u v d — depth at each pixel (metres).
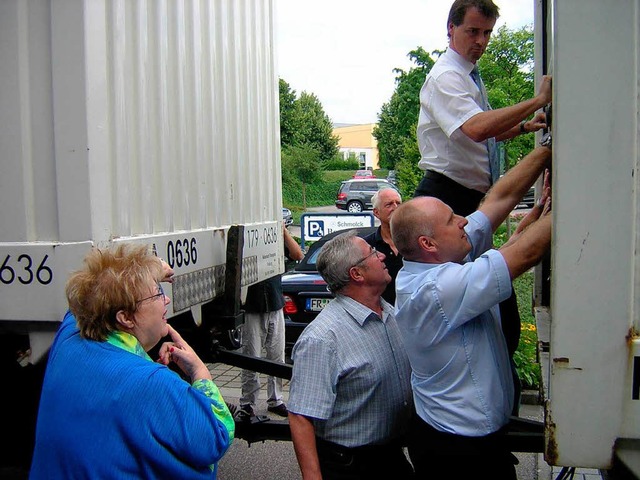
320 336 2.34
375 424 2.39
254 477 4.40
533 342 5.68
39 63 2.18
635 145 1.30
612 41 1.30
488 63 7.48
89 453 1.60
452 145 2.76
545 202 2.26
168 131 2.92
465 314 1.91
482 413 2.00
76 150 2.17
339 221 9.67
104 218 2.25
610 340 1.33
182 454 1.66
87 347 1.75
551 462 1.36
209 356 3.41
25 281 2.20
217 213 3.52
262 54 4.43
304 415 2.29
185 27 3.14
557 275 1.34
